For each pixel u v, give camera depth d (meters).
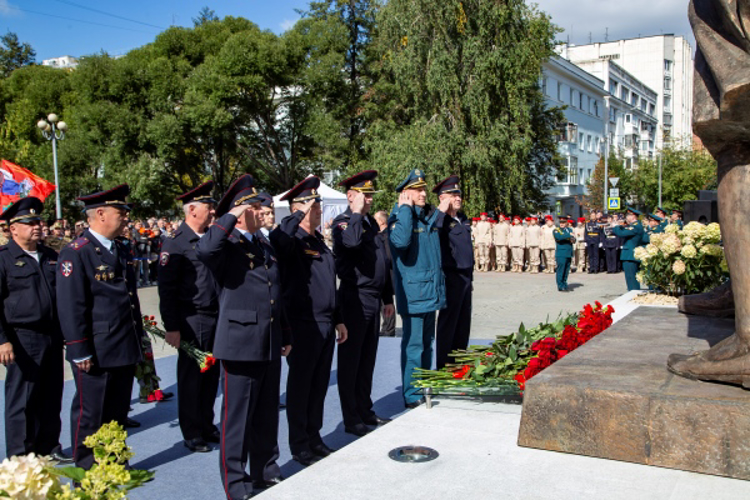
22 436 4.41
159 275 4.77
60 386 4.69
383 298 5.57
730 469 2.51
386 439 3.12
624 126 59.00
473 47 20.64
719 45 2.74
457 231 5.71
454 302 5.65
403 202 5.04
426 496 2.44
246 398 3.69
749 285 2.73
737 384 2.79
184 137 25.88
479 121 20.77
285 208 18.48
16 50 45.22
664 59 71.12
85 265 4.07
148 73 25.78
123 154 26.23
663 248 7.98
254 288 3.72
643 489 2.42
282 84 26.33
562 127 42.16
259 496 2.49
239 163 31.28
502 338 4.74
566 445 2.84
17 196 12.83
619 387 2.79
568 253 14.55
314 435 4.48
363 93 29.47
